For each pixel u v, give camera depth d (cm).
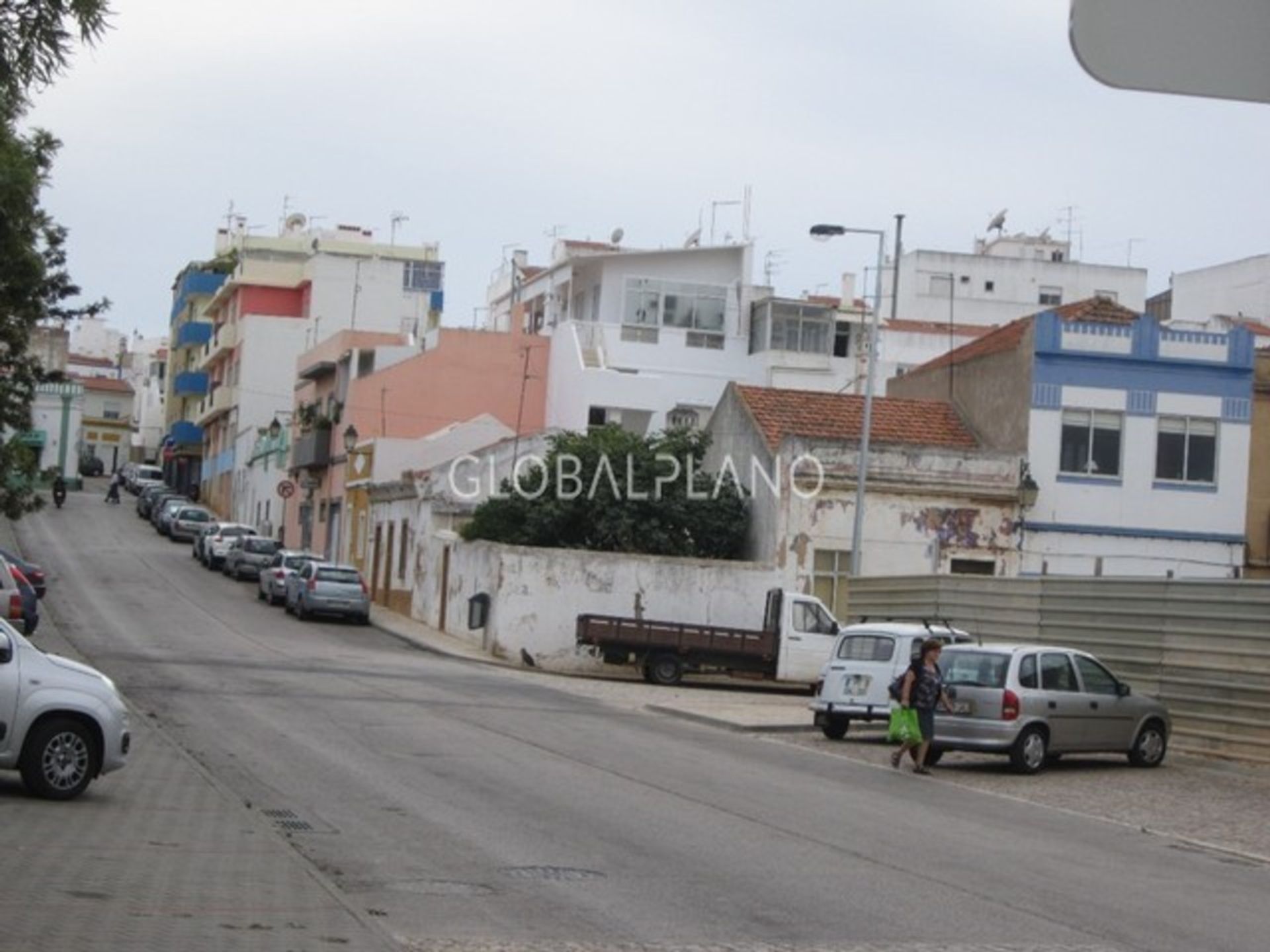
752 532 5650
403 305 11500
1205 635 3319
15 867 1356
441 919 1280
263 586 6869
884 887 1573
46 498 11531
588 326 8025
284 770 2255
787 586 5350
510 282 10819
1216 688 3275
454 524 6406
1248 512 5597
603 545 5672
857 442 5394
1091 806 2512
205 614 6044
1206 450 5534
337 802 1962
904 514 5406
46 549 8238
